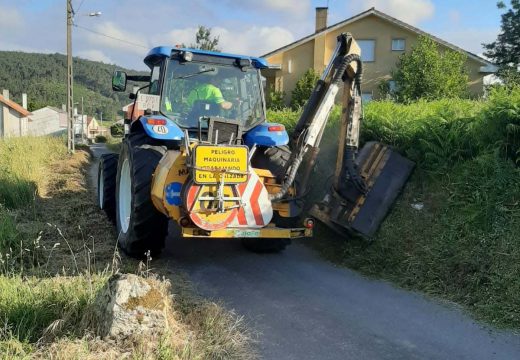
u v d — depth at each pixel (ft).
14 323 11.79
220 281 16.78
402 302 15.08
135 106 23.07
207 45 96.02
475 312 14.17
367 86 85.46
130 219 17.71
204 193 15.31
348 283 16.75
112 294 11.07
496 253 15.14
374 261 17.83
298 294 15.71
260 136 18.72
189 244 21.06
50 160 52.13
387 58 84.43
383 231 18.25
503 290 14.32
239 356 11.65
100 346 10.49
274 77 87.66
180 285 15.89
